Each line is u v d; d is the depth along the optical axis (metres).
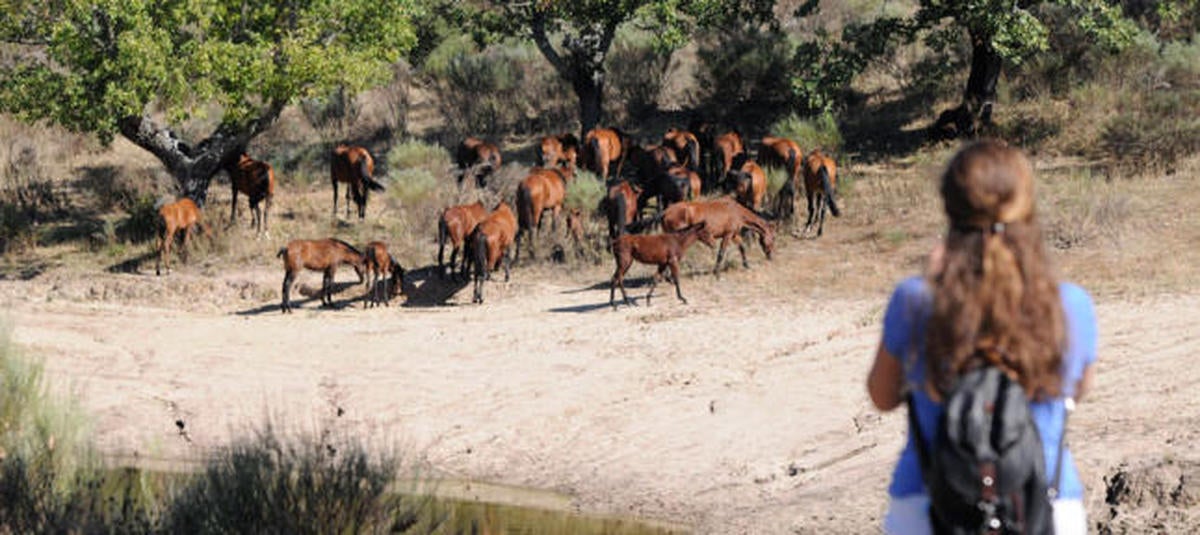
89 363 14.90
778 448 11.34
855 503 9.20
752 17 27.75
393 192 23.83
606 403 13.14
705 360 14.45
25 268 22.30
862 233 20.56
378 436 12.16
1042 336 2.35
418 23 27.50
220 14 22.45
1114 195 19.39
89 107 22.14
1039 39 23.05
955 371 2.37
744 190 21.45
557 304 18.05
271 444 8.81
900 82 29.08
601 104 29.33
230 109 22.69
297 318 18.17
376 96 33.44
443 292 19.56
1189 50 27.53
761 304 16.98
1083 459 9.36
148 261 22.33
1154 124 24.25
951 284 2.38
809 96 25.80
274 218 24.64
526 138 30.44
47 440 8.30
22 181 28.06
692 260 19.73
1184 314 14.38
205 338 16.47
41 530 7.04
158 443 10.10
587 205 22.98
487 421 12.69
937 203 21.36
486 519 9.58
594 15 26.38
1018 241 2.41
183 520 7.13
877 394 2.59
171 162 24.16
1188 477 8.50
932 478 2.43
